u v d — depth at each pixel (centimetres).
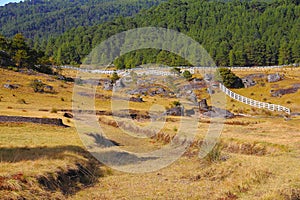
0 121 3762
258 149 3145
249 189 2033
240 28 17588
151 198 1967
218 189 2111
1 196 1596
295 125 4588
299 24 16862
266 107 6556
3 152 2338
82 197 1934
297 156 2741
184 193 2053
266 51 14012
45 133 3403
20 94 6750
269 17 18762
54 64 11888
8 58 9862
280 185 1962
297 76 9844
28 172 1880
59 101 6425
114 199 1930
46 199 1750
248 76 9906
